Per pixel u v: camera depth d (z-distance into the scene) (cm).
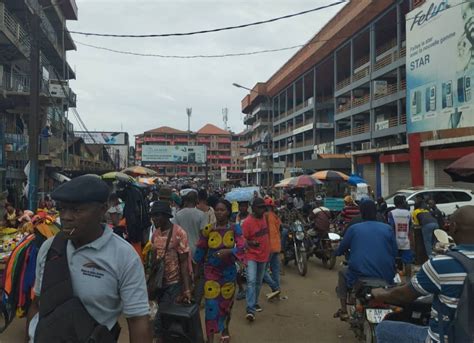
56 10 3431
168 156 7750
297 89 6306
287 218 1180
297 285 855
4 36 2008
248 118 8969
